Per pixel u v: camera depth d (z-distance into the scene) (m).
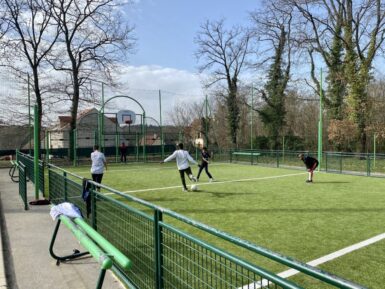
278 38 32.50
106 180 16.69
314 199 11.17
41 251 5.93
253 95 33.53
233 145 35.94
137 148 30.09
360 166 18.78
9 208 9.45
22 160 17.53
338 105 27.53
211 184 14.88
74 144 26.50
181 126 45.97
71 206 5.15
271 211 9.38
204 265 3.63
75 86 30.30
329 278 1.77
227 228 7.70
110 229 5.35
